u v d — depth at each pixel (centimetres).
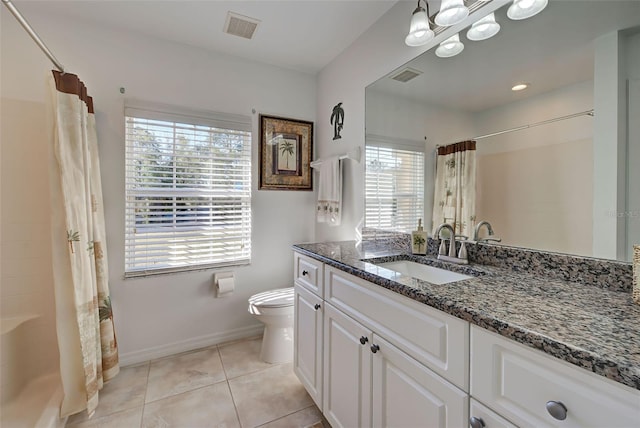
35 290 170
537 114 106
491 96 121
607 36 88
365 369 110
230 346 222
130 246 199
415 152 159
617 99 86
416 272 143
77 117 146
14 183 166
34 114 170
